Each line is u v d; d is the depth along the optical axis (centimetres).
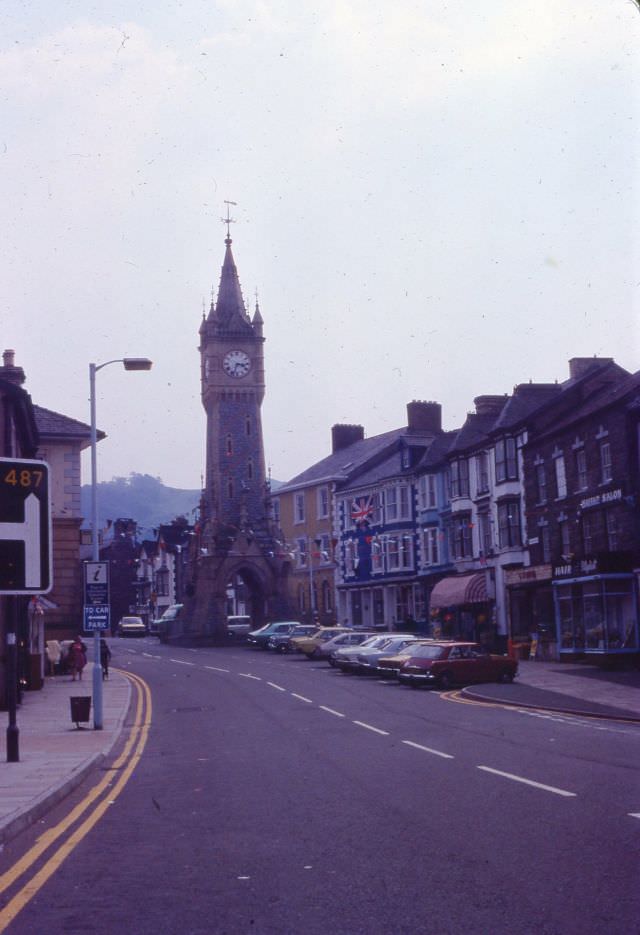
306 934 716
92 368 2636
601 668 4134
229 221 9744
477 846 1005
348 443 9162
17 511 1516
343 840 1058
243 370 9294
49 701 3388
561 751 1820
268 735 2244
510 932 711
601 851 967
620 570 4156
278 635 6569
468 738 2077
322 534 8375
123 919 767
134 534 13575
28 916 779
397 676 3844
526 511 5200
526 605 5241
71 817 1260
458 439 5984
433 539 6494
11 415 3412
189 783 1547
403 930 721
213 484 8975
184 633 8512
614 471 4312
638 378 4372
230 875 912
